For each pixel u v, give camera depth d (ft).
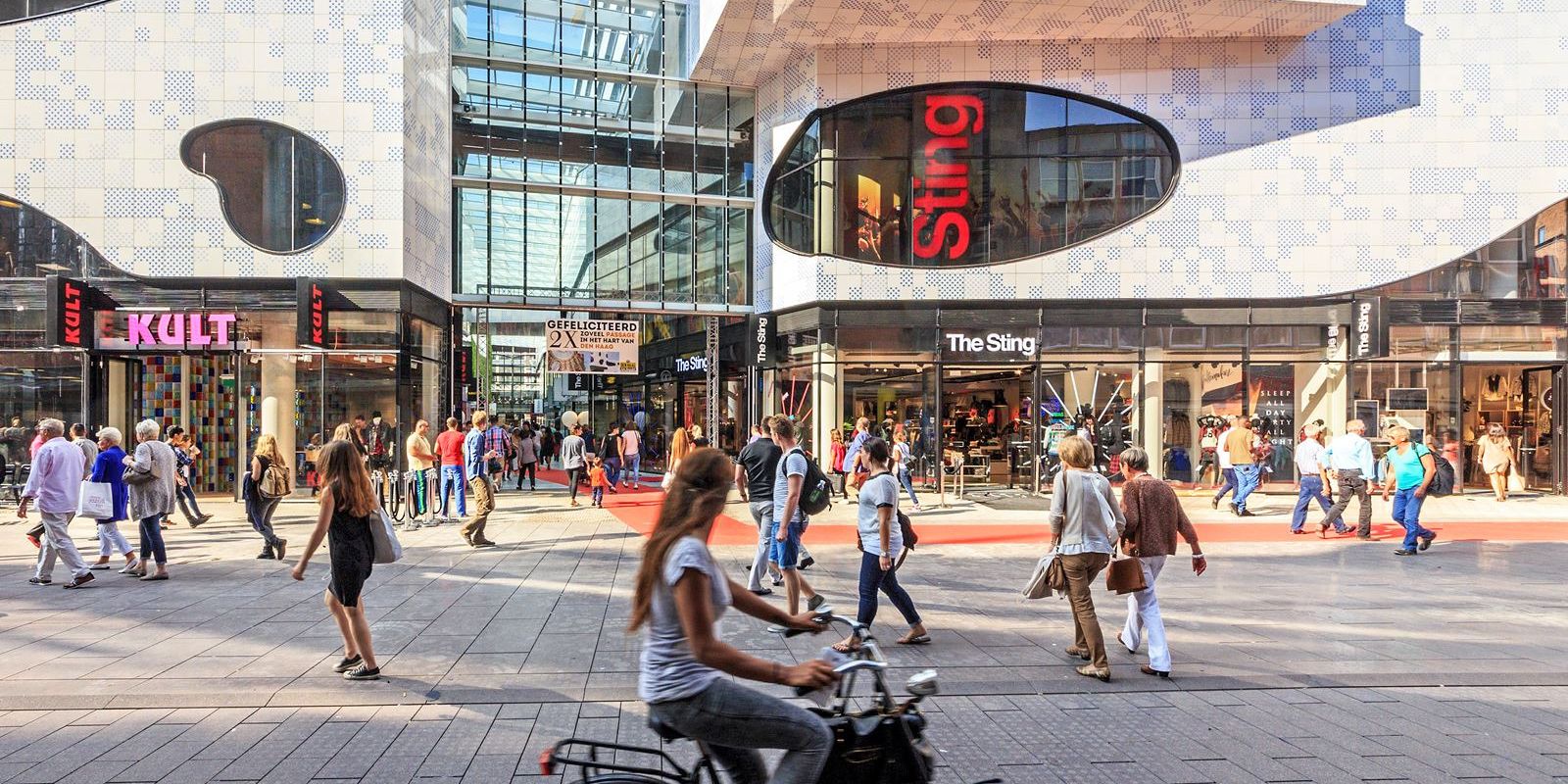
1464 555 37.47
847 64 65.41
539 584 30.09
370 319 56.65
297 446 56.44
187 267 55.62
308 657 20.90
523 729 16.12
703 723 8.73
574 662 20.44
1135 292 64.23
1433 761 14.65
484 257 68.33
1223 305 63.77
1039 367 64.75
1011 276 64.85
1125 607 27.02
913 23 60.90
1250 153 63.62
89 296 53.67
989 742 15.57
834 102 65.41
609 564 34.37
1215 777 13.98
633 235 71.56
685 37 72.43
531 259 69.41
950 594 29.14
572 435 59.57
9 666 19.98
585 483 77.71
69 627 23.77
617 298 71.00
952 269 65.10
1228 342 63.98
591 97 71.31
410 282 58.13
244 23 56.03
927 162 65.21
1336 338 63.16
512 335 143.64
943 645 22.48
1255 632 23.71
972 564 35.06
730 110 73.77
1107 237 64.34
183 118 55.57
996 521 49.39
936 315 65.00
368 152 56.65
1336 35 63.26
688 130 72.95
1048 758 14.83
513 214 69.05
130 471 30.50
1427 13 63.00
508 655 21.09
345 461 18.75
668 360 87.56
